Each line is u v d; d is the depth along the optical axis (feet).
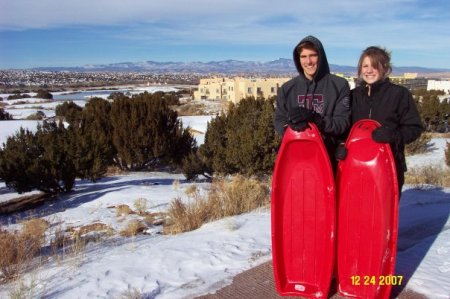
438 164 48.52
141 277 13.94
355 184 11.08
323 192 11.27
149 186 41.88
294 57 11.78
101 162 46.06
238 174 42.55
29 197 44.11
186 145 62.75
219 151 46.26
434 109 92.27
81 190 45.24
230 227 18.79
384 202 10.78
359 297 11.38
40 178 41.88
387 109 11.46
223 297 12.05
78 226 27.48
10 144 44.57
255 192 25.80
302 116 10.77
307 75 11.77
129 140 59.57
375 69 11.52
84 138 45.52
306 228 11.57
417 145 61.62
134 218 27.73
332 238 11.18
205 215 22.66
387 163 10.69
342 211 11.35
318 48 11.30
